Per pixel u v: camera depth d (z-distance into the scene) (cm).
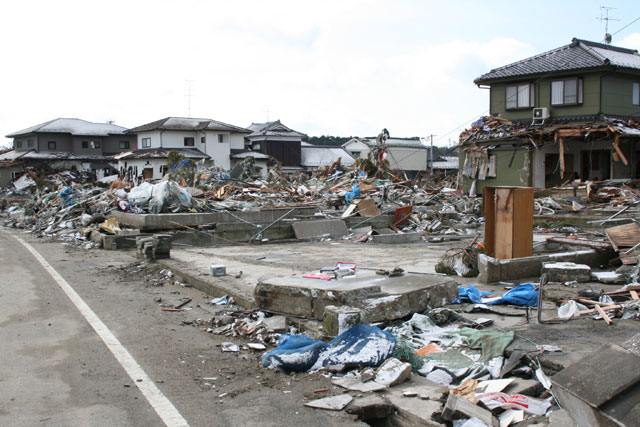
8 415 466
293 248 1736
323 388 518
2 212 3691
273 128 6656
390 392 498
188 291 1027
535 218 2112
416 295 711
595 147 2722
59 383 540
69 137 6178
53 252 1589
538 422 421
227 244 1880
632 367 315
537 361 535
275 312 758
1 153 6925
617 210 2036
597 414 308
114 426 444
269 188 2780
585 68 2644
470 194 2991
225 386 534
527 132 2664
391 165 6147
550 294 803
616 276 912
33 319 795
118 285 1082
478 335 610
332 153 7038
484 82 3031
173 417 460
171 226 1831
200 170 3347
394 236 1923
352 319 620
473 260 1040
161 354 636
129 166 5256
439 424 427
